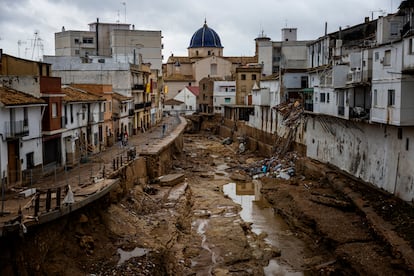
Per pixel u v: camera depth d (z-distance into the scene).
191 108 130.50
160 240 32.75
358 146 44.31
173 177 51.06
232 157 75.00
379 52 36.59
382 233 30.59
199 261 32.53
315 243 35.00
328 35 58.19
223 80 117.38
